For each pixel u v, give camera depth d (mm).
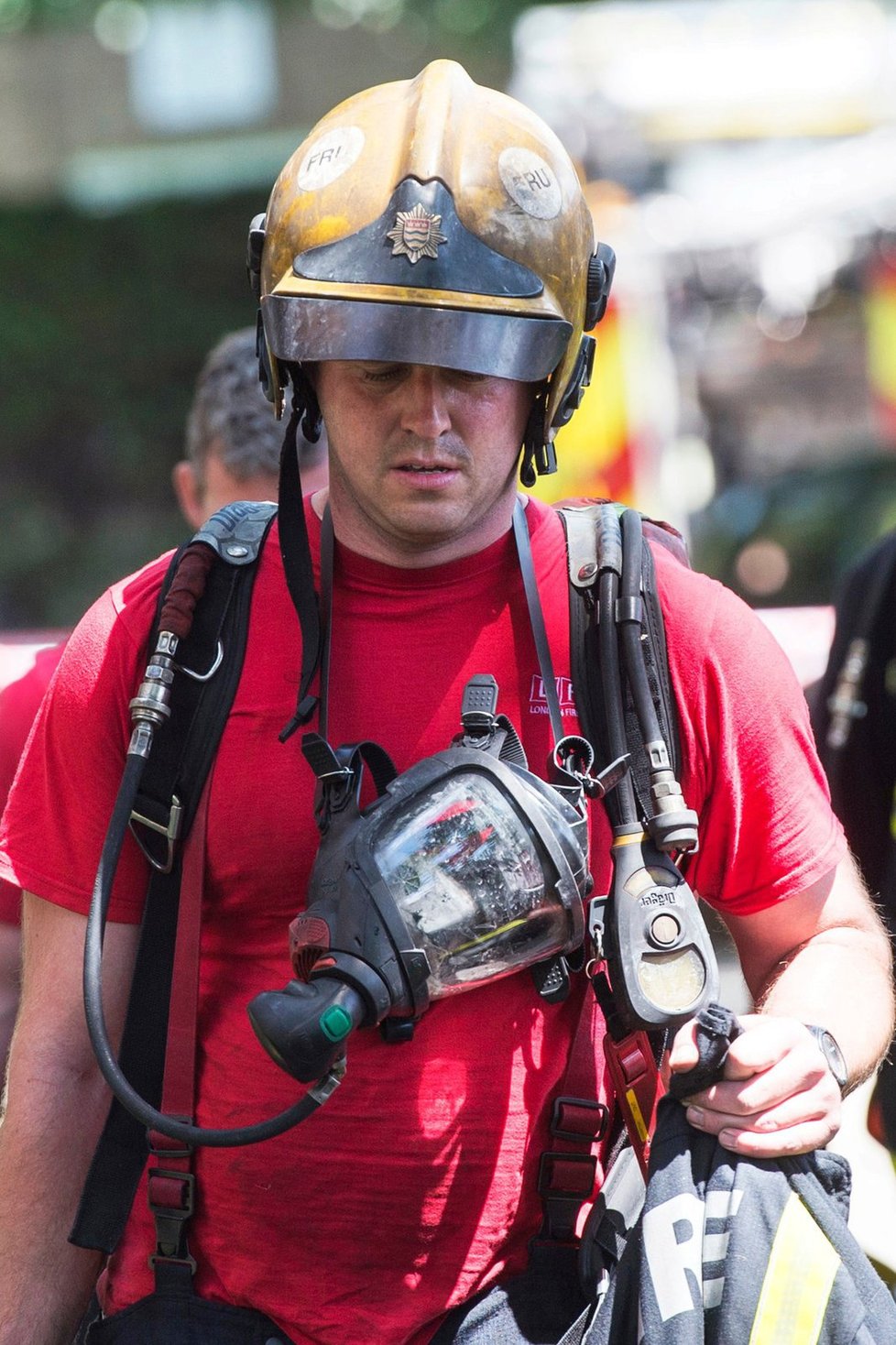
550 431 6016
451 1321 5805
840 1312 5281
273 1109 5906
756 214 25359
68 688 6184
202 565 6133
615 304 22797
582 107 26141
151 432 43688
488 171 5578
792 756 6090
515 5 36344
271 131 29812
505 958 5570
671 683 5973
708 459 31047
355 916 5414
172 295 42812
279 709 5988
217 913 6059
